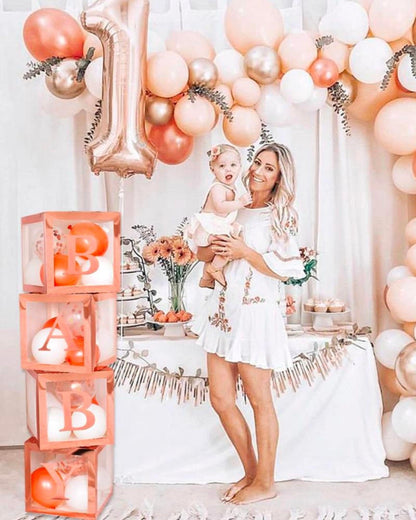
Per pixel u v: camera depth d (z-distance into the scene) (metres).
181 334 3.40
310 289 3.82
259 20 3.21
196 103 3.19
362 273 3.84
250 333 2.98
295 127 3.83
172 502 3.07
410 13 3.18
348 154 3.83
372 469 3.33
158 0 3.74
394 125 3.28
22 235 2.95
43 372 2.81
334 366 3.34
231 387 3.11
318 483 3.27
